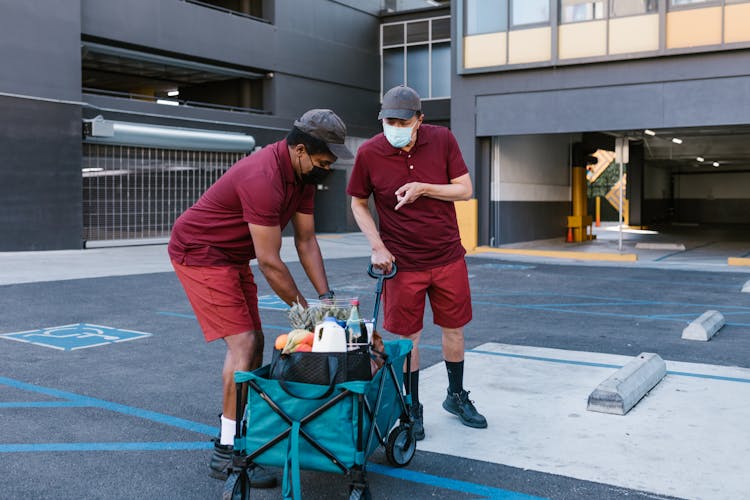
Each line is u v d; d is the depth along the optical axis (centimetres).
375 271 394
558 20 1734
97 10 1909
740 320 821
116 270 1351
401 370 363
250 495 339
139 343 693
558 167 2388
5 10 1669
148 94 2783
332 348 307
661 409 460
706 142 2606
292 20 2492
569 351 641
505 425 432
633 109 1675
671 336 722
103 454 390
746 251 1955
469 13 1855
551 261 1662
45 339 711
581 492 336
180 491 340
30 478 355
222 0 2505
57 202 1795
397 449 362
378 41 2866
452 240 415
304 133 332
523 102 1812
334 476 360
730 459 374
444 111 2714
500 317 851
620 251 1808
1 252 1695
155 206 2080
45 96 1758
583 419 441
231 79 2548
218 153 2256
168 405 483
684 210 4353
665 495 331
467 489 342
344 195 2780
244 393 320
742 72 1545
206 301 352
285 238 2406
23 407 477
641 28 1639
